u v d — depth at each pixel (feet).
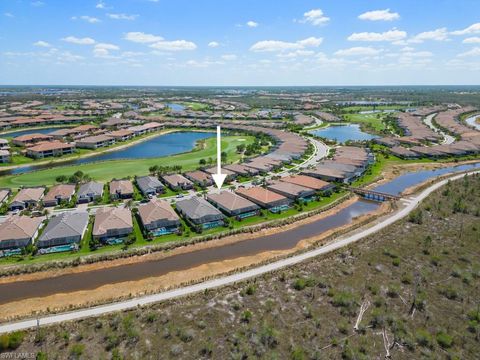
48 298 189.67
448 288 194.29
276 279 203.00
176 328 161.38
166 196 335.26
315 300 184.34
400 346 153.58
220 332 160.25
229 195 312.91
